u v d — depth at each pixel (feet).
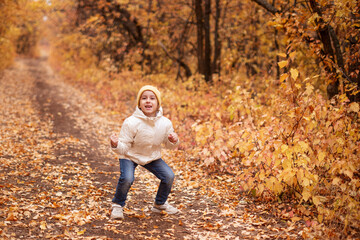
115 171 19.10
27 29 120.26
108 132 29.25
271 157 13.62
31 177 16.78
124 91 45.50
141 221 12.62
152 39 48.70
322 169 14.57
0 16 49.78
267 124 17.04
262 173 13.56
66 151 22.22
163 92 34.88
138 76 45.09
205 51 40.24
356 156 12.84
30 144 23.20
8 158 19.48
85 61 72.79
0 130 25.96
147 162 12.69
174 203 14.67
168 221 12.69
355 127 13.99
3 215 11.94
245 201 14.46
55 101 42.98
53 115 34.42
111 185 16.69
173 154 22.44
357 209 11.23
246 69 39.14
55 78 73.46
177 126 25.94
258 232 11.51
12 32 64.75
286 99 15.78
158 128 12.59
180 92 33.50
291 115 13.64
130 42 54.08
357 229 11.29
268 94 23.53
